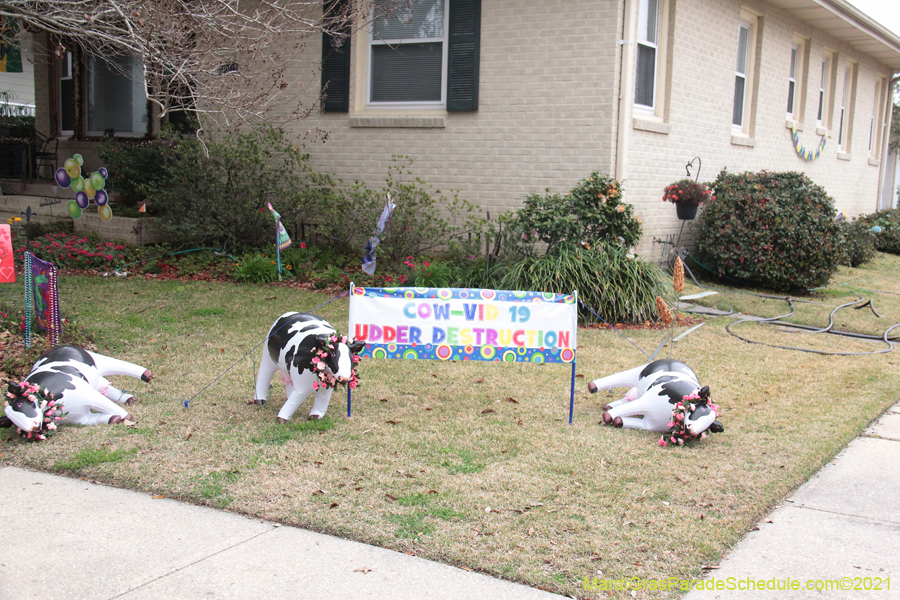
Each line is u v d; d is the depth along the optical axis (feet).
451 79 35.42
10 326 22.80
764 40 45.55
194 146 36.76
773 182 38.17
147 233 38.55
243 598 10.04
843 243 37.70
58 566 10.76
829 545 11.88
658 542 11.81
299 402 17.03
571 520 12.48
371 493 13.37
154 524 12.10
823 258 35.91
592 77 32.78
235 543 11.54
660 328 27.86
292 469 14.35
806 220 36.19
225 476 13.93
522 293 17.47
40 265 20.29
